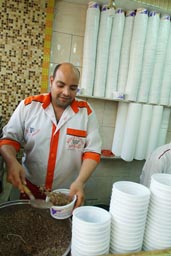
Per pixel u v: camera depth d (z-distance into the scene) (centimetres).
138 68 207
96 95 211
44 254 77
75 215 76
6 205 103
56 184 152
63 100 137
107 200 249
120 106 225
